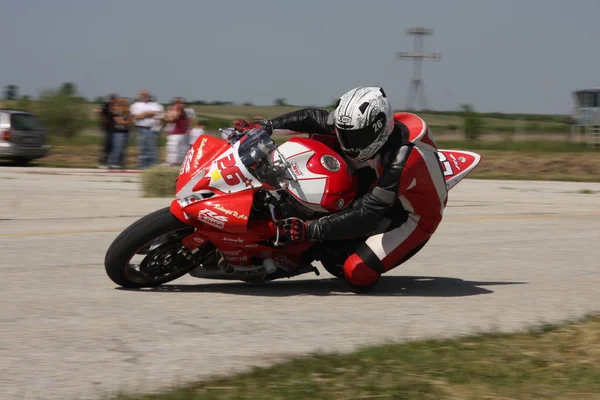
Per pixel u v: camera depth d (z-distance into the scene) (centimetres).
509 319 1936
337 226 2006
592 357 1548
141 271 2164
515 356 1552
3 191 5206
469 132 17700
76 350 1595
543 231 3703
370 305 2083
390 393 1328
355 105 2006
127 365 1501
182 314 1919
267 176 2028
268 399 1291
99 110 7744
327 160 2105
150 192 4944
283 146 2116
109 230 3450
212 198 2023
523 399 1316
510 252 3072
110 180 6253
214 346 1644
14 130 8338
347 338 1727
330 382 1381
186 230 2117
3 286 2220
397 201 2258
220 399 1287
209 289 2248
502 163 10306
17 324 1791
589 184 7150
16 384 1382
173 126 6656
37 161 9325
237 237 2061
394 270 2675
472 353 1570
